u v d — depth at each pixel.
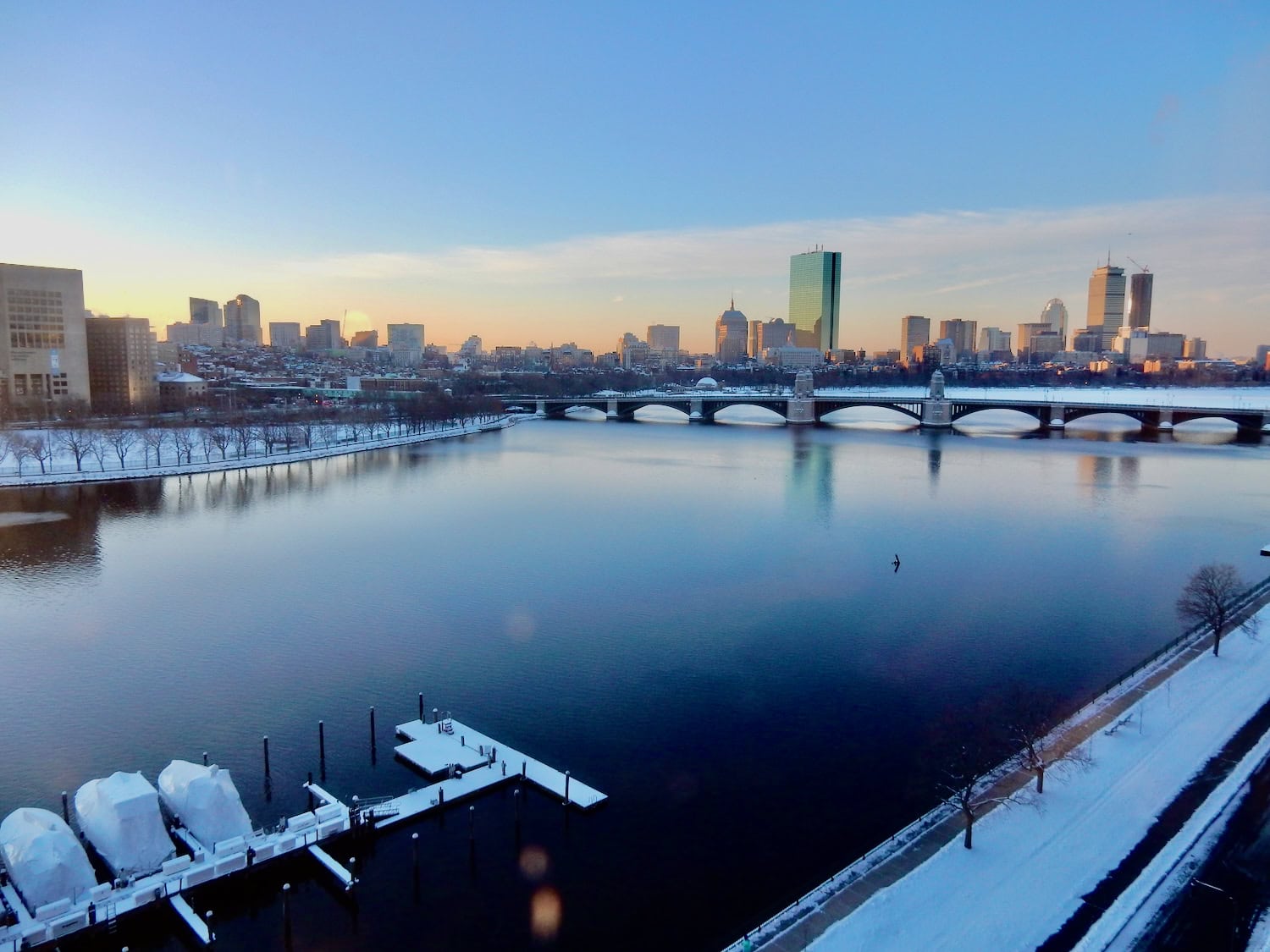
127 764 83.12
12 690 99.88
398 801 73.44
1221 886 58.28
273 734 88.50
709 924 61.12
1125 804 68.31
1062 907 56.59
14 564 154.00
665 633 116.62
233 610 127.31
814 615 123.81
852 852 68.81
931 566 150.50
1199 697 87.69
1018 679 100.62
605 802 75.31
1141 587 136.88
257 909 62.47
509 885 65.00
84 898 60.03
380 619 123.31
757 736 87.44
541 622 121.44
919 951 53.00
